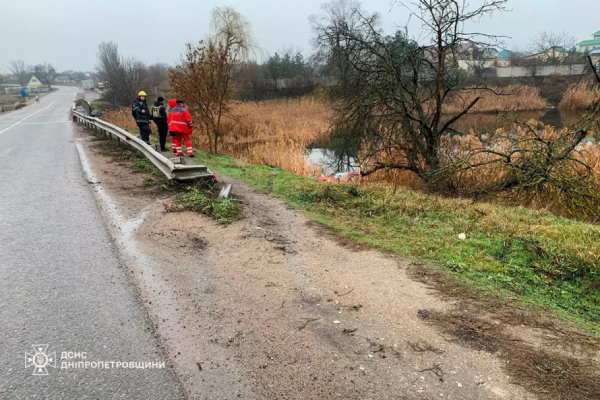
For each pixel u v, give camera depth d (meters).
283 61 48.44
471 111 29.42
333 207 6.69
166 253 4.54
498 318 3.31
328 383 2.54
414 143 9.61
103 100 45.56
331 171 13.87
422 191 8.89
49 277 3.89
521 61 41.97
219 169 9.76
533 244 4.77
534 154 7.89
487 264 4.34
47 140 13.78
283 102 35.03
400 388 2.50
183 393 2.46
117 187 7.31
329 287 3.83
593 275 4.00
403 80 9.62
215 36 23.02
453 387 2.51
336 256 4.59
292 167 12.55
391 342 2.97
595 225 5.89
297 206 6.70
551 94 35.81
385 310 3.42
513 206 7.54
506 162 8.12
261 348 2.89
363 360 2.77
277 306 3.47
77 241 4.77
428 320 3.27
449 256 4.59
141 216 5.75
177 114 10.41
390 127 10.15
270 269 4.21
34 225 5.27
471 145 10.88
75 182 7.57
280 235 5.26
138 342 2.95
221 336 3.03
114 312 3.32
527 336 3.05
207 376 2.61
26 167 8.95
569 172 7.65
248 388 2.50
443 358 2.79
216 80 14.45
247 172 9.51
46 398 2.41
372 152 10.68
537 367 2.69
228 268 4.22
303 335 3.05
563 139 8.10
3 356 2.77
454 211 6.43
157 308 3.40
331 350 2.87
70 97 66.31
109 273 4.00
